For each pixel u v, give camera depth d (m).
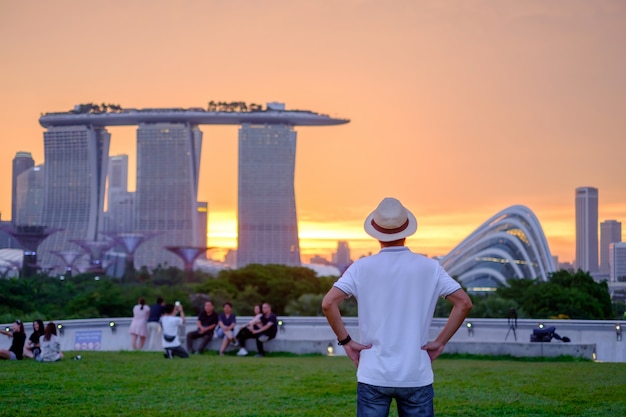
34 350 22.64
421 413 7.25
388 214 7.55
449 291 7.42
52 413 12.41
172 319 23.20
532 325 28.83
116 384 15.91
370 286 7.44
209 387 15.60
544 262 163.88
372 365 7.30
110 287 104.56
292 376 17.50
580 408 12.93
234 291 135.88
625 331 27.84
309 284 147.25
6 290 89.19
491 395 14.44
